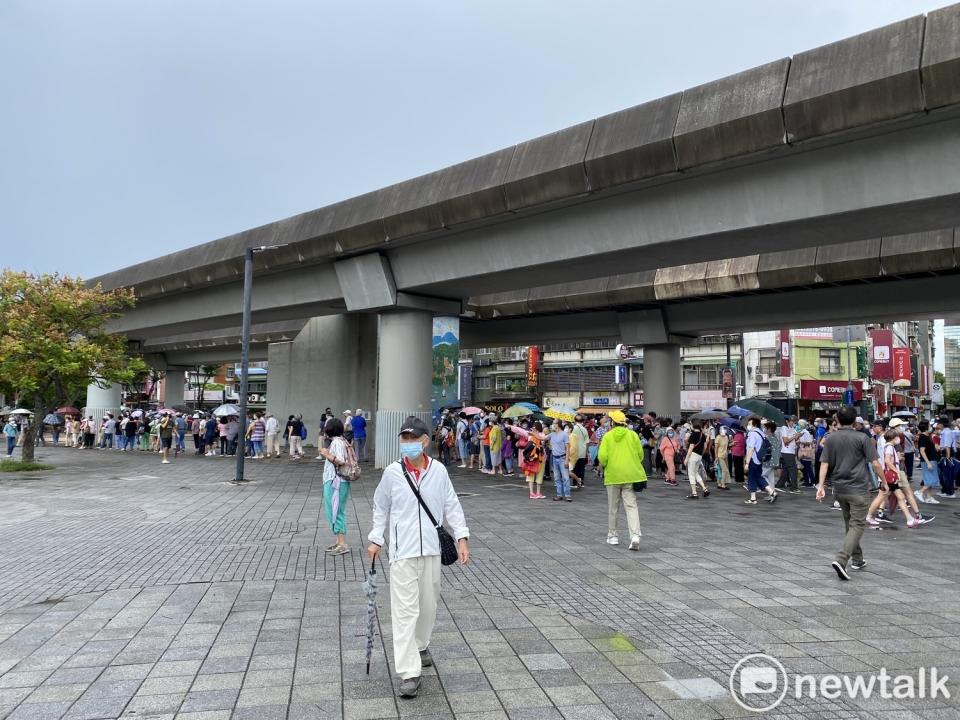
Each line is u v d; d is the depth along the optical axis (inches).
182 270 1055.6
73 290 924.6
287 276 961.5
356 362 1259.8
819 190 496.1
